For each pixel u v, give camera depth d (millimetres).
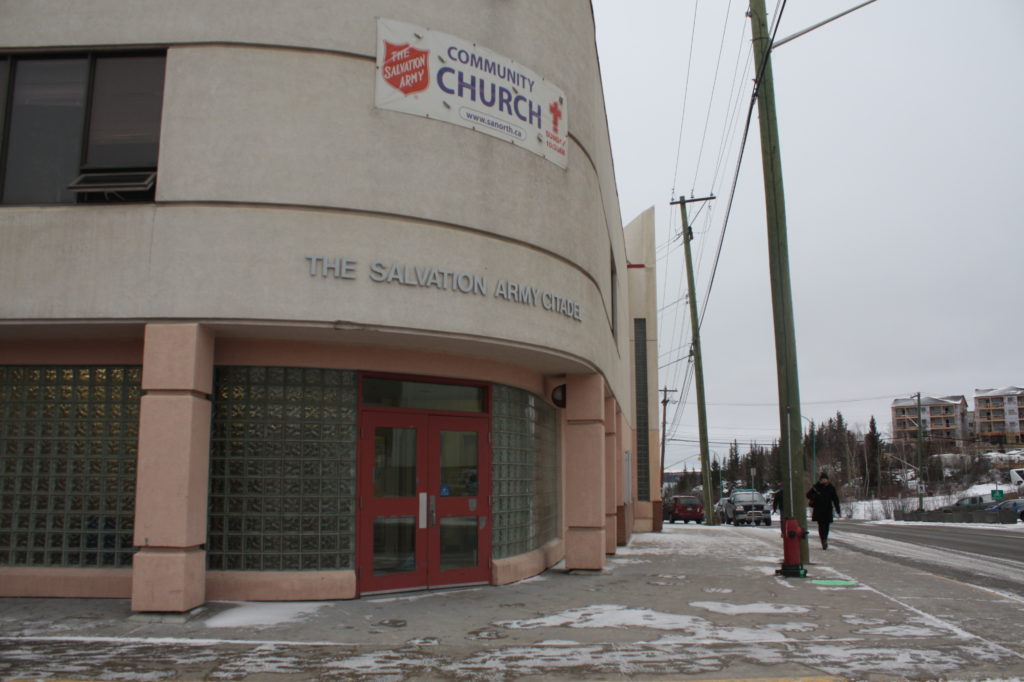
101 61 9359
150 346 8578
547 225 11188
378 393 10305
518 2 11281
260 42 9219
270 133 9070
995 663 6953
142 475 8430
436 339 9695
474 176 10164
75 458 9367
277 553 9430
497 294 10125
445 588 10750
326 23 9453
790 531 12742
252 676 6305
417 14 10016
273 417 9602
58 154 9211
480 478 11375
